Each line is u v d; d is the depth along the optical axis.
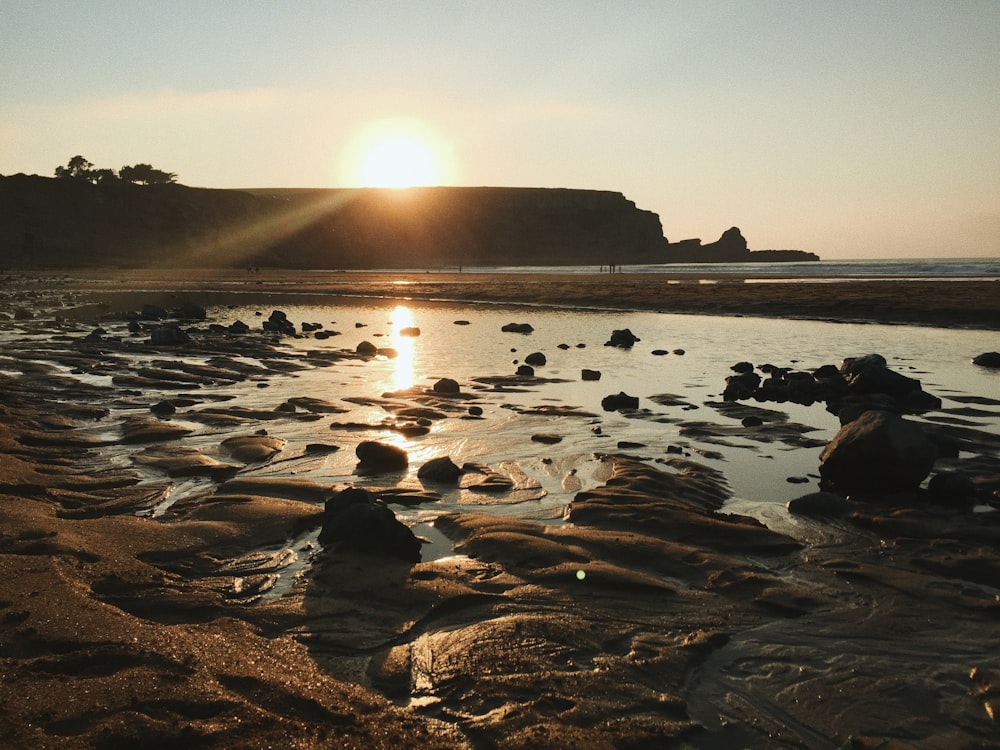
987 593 6.92
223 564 7.35
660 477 10.11
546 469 10.88
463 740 4.69
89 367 19.48
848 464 9.91
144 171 157.62
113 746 4.29
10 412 13.31
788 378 18.05
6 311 39.12
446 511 9.09
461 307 45.41
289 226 171.75
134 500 9.22
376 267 174.88
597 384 18.09
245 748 4.35
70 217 136.25
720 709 5.15
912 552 7.88
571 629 6.08
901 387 16.03
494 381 18.33
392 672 5.41
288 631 6.02
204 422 13.47
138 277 83.69
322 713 4.80
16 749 4.18
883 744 4.73
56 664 5.17
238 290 61.59
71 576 6.72
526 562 7.33
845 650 5.92
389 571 7.12
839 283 59.44
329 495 9.43
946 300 36.56
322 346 25.62
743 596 6.78
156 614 6.29
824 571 7.41
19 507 8.50
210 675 5.13
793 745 4.78
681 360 22.31
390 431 13.04
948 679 5.52
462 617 6.34
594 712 4.98
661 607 6.55
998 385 17.80
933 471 10.70
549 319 36.69
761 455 11.74
